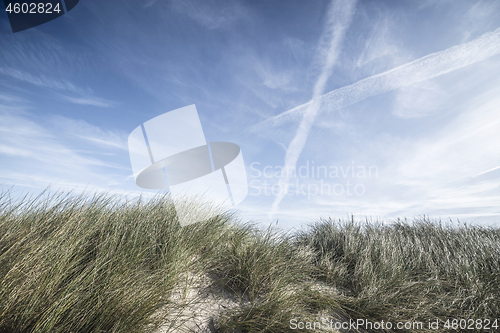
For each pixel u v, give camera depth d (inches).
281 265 105.5
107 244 76.9
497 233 175.0
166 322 65.9
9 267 54.9
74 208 88.7
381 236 154.2
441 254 139.3
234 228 134.4
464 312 100.5
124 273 68.1
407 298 102.6
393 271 117.0
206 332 71.1
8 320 48.0
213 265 99.4
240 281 94.3
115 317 56.6
